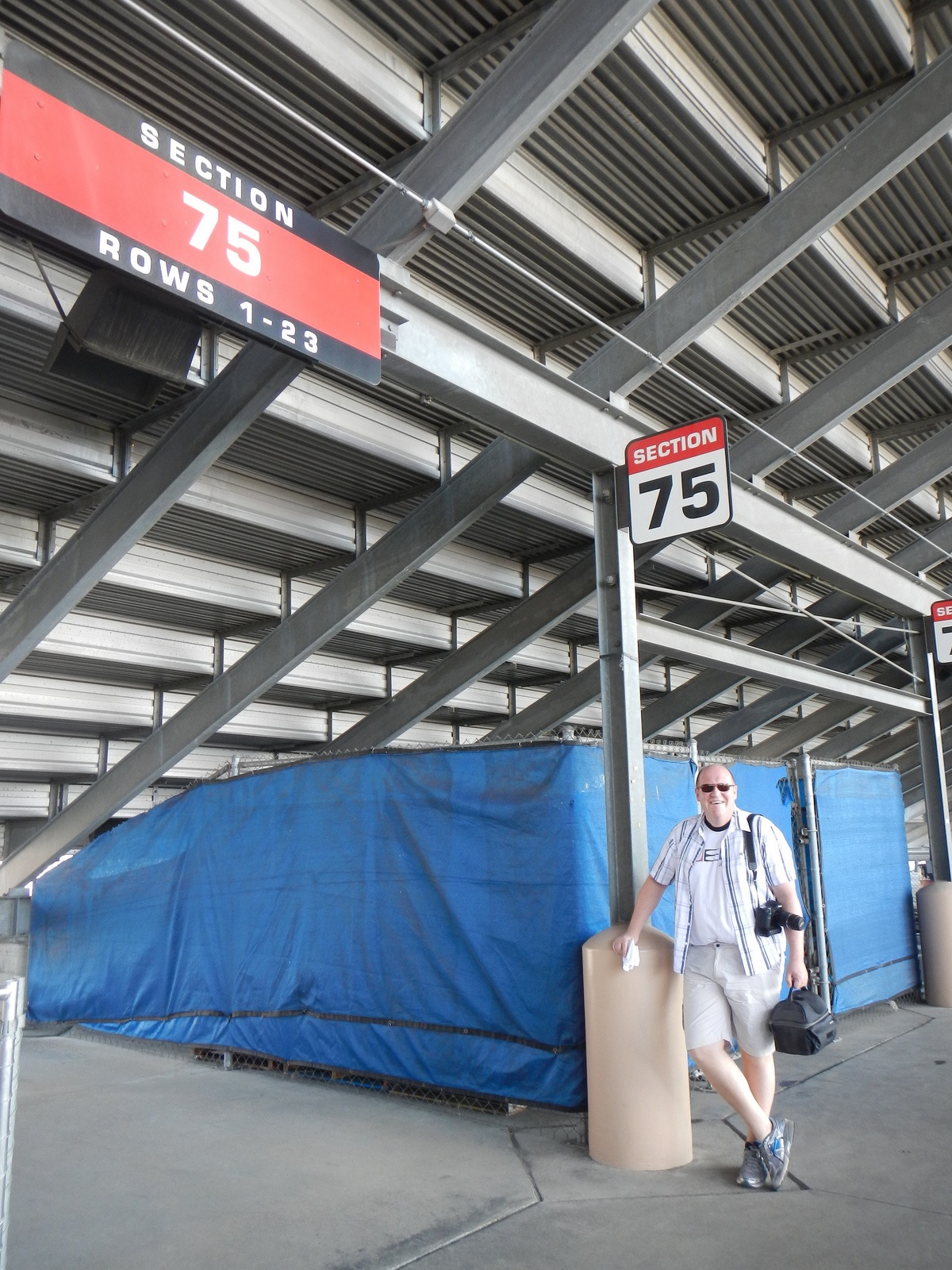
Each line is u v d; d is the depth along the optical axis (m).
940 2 6.16
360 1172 4.44
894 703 10.92
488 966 5.46
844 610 14.65
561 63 4.70
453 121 5.04
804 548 9.11
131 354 4.02
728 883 4.39
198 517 9.26
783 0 5.81
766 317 8.95
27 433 7.55
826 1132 5.03
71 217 3.34
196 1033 6.97
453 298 7.78
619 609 6.00
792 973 4.31
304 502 9.92
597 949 4.76
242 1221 3.86
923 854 23.84
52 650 10.41
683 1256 3.52
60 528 9.17
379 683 14.13
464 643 13.23
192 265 3.76
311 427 8.13
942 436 10.30
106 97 3.50
